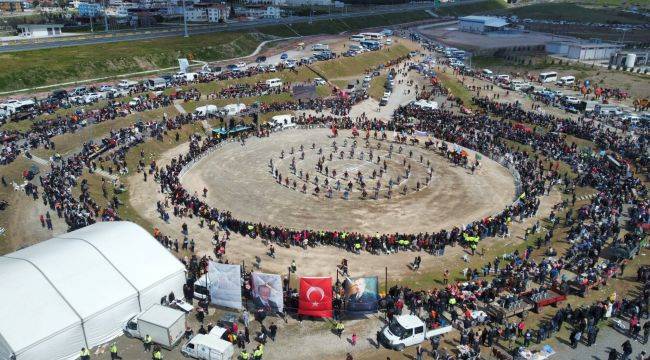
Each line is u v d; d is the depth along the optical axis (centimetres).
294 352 3900
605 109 11706
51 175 6525
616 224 5894
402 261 5394
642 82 14412
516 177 7962
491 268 5200
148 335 3903
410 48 19312
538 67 17125
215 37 17362
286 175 7781
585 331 4097
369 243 5625
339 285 4788
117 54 14012
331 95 12619
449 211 6738
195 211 6312
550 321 4084
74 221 5453
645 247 5581
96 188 6744
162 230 5844
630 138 9888
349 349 3959
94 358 3784
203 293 4509
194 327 4159
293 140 9606
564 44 19000
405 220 6438
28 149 7500
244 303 4512
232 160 8400
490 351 3919
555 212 6650
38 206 5944
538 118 10794
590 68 16388
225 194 7025
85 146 7694
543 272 4866
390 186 7144
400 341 3941
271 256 5394
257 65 14300
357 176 7850
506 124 10450
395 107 12125
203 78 11831
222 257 5303
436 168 8362
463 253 5616
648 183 7569
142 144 8388
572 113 11862
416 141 9525
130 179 7350
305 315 4297
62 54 13525
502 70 17250
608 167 8106
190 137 9150
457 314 4338
